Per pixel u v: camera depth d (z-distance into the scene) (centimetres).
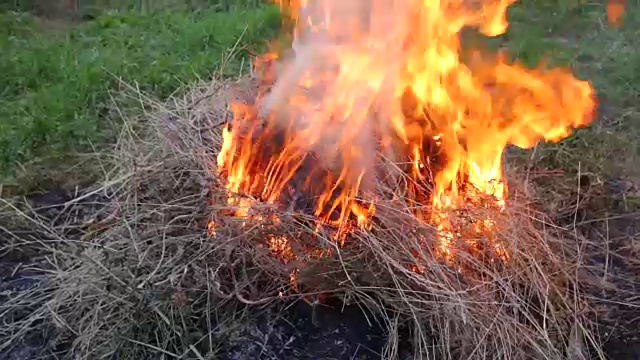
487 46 543
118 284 247
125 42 580
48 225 320
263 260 248
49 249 282
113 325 246
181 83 421
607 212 329
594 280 282
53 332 257
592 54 561
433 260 247
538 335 243
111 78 482
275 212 250
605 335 259
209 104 329
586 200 330
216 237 252
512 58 529
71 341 254
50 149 397
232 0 695
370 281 246
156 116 335
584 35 610
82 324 251
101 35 601
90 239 296
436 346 238
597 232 317
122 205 290
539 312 251
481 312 241
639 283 286
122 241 264
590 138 399
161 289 243
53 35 611
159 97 461
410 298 241
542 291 254
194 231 264
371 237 247
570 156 374
